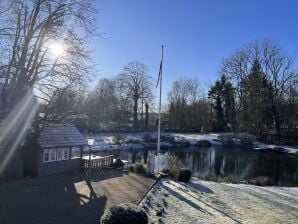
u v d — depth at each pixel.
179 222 16.39
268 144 69.06
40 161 25.78
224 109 90.38
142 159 47.69
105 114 69.69
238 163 48.00
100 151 53.47
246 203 21.42
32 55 24.12
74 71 24.86
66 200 19.34
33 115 25.08
